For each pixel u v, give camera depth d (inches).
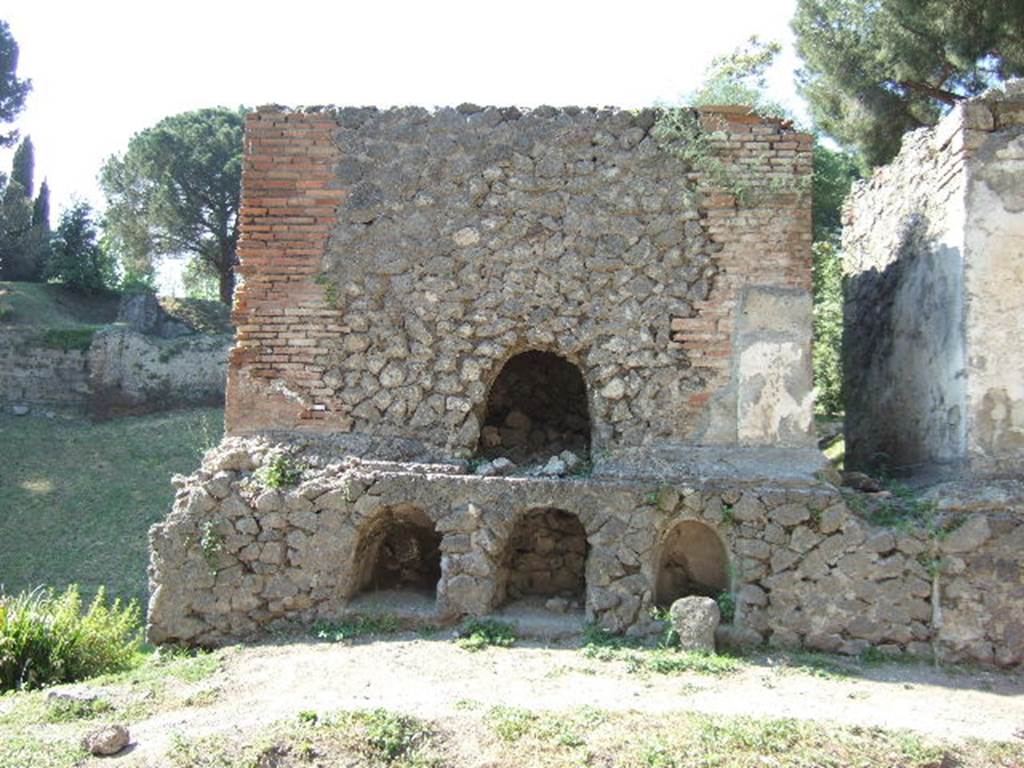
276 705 236.7
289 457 319.6
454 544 304.5
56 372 1039.6
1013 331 312.0
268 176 340.5
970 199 317.4
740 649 289.1
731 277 327.0
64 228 1481.3
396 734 210.7
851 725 218.5
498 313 331.9
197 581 305.3
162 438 917.2
